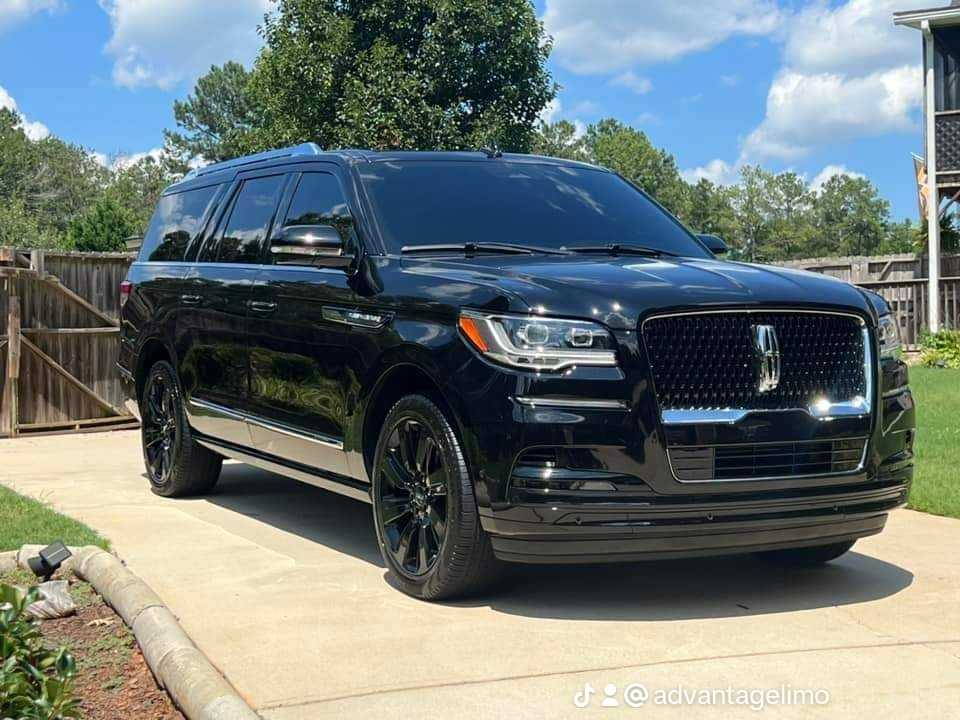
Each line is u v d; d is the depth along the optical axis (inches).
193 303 259.8
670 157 4303.6
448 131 912.9
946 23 799.1
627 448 159.2
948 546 220.2
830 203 4704.7
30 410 457.1
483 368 165.6
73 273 470.3
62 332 463.2
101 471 331.6
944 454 319.0
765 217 4505.4
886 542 224.8
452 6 910.4
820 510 170.4
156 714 136.1
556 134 3914.9
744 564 207.0
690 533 162.7
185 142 3095.5
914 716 128.3
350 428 196.1
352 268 200.4
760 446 165.6
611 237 216.7
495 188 222.1
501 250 201.6
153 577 195.0
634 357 160.7
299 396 213.8
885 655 150.3
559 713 129.5
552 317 162.7
